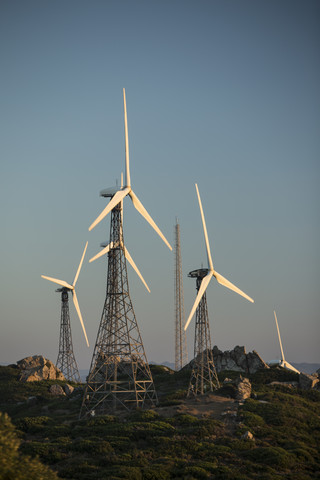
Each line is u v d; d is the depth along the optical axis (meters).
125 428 134.38
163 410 152.50
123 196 164.88
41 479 74.25
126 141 172.38
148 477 106.31
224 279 176.38
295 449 125.69
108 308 171.50
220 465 114.19
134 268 177.62
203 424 136.38
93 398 177.25
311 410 160.12
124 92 174.38
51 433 138.75
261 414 147.12
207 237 179.25
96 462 114.75
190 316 162.88
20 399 199.38
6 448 74.94
